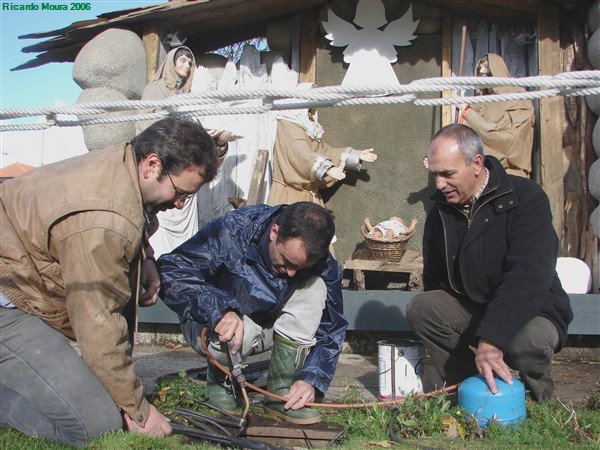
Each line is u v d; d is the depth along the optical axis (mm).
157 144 2697
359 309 5523
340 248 6727
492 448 2787
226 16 6648
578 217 5969
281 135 6387
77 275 2590
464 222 3549
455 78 2582
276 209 3363
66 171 2715
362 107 6789
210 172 2783
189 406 3412
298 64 6852
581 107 6023
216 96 2674
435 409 3133
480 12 6547
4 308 2785
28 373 2705
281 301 3322
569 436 2979
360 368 5039
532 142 6191
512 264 3283
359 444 2885
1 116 2705
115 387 2740
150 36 6441
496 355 3123
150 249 3326
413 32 6715
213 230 3383
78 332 2662
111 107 2691
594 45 5832
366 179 6730
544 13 6148
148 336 5914
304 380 3205
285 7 6652
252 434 3090
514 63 6652
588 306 5293
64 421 2691
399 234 5984
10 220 2693
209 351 3318
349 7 6762
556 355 5488
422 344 3904
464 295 3670
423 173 6676
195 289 3189
